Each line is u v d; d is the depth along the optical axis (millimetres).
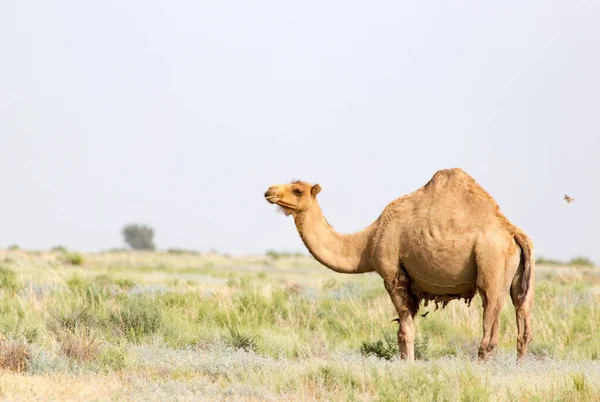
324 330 62094
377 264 46062
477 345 55531
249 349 48969
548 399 32969
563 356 52156
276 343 51875
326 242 47625
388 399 32094
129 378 37000
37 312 57781
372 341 57062
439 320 63281
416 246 44469
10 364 39406
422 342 52531
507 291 43750
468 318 64250
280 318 64500
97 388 35094
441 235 43781
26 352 40188
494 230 43281
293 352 50000
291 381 36406
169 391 33875
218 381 36750
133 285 88688
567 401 33438
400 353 45875
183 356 43875
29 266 114938
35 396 32812
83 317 54438
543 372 40844
